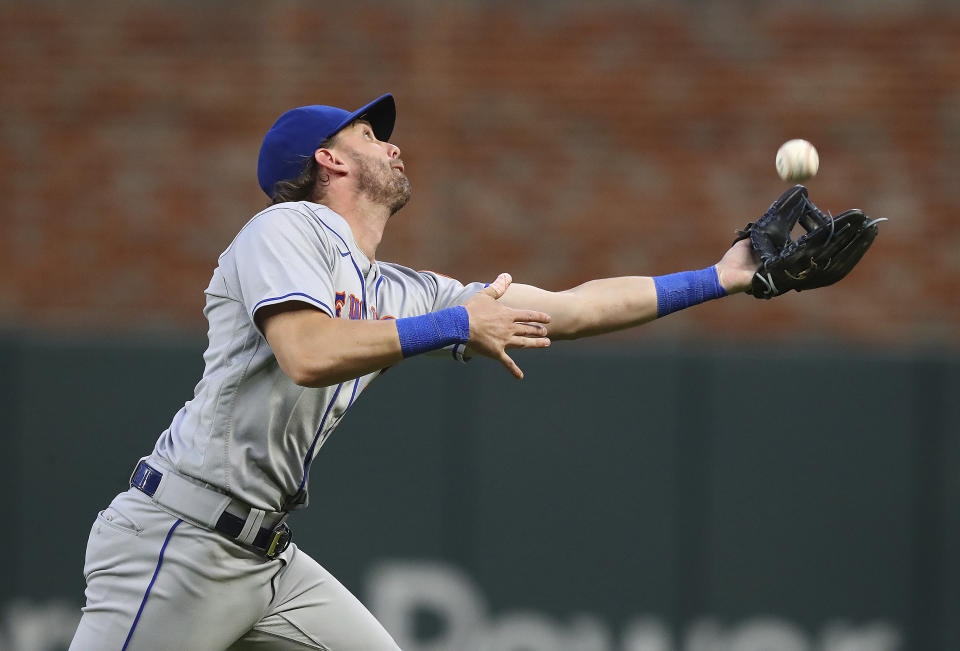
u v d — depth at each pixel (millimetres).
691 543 21312
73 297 28734
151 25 29094
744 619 21266
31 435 22000
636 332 27578
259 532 10055
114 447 21953
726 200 28500
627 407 21453
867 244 10477
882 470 21406
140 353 22062
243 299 9414
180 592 9867
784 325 27922
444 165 28703
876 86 28453
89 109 28969
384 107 11219
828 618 21266
